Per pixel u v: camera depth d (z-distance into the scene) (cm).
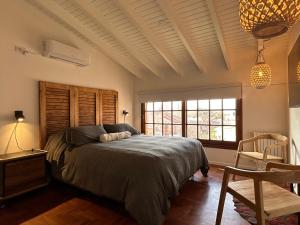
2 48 281
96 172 245
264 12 77
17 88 297
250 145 385
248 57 385
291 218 218
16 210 239
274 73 361
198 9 277
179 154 265
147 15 300
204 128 448
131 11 285
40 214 230
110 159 241
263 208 139
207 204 250
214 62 420
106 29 331
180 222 211
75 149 283
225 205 246
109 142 317
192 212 231
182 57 420
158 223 192
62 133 319
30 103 313
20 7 301
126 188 215
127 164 225
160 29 331
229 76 407
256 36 94
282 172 137
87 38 377
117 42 394
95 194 256
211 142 433
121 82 496
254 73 261
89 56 388
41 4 302
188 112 468
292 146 305
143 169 213
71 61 357
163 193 209
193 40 349
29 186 272
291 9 75
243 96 392
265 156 288
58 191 294
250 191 168
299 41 194
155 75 500
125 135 365
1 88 279
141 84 525
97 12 302
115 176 227
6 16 285
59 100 351
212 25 308
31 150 303
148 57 435
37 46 321
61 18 319
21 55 302
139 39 371
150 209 194
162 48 373
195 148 322
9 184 250
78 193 287
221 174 362
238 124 401
